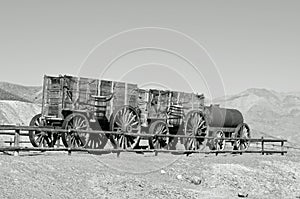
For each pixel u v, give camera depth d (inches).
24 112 2043.6
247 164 934.4
